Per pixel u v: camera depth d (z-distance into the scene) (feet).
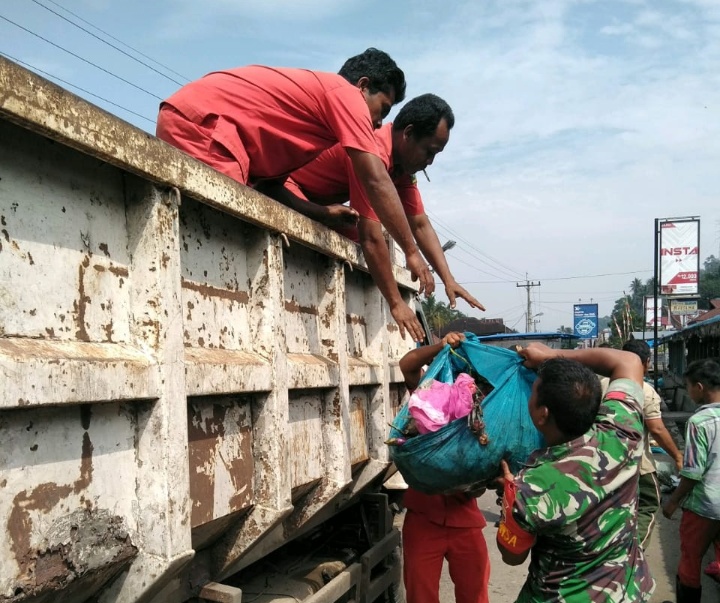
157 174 5.77
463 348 10.14
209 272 7.16
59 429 4.99
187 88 9.72
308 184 12.35
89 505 5.27
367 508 12.12
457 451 9.02
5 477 4.52
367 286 12.46
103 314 5.61
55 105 4.67
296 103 9.64
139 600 5.79
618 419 8.06
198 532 6.85
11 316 4.69
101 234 5.65
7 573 4.50
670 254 58.29
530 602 8.15
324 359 9.81
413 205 13.41
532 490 7.64
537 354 9.28
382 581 11.36
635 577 7.89
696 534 13.44
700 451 13.23
